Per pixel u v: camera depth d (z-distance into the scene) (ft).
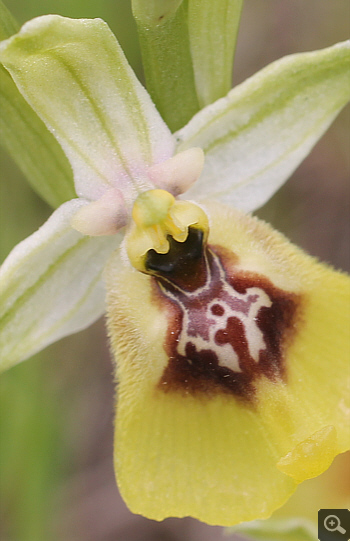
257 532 0.33
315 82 0.30
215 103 0.30
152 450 0.30
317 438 0.29
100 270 0.31
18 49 0.29
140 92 0.30
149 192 0.30
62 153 0.32
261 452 0.30
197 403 0.30
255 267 0.31
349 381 0.30
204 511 0.29
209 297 0.31
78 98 0.30
